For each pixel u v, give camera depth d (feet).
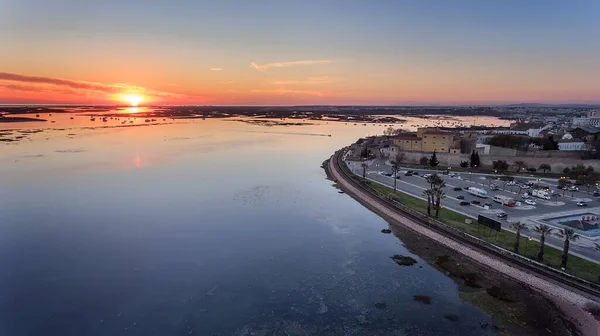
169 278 204.03
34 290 188.65
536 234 260.42
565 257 206.69
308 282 203.41
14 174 445.78
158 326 161.68
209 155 633.61
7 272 207.31
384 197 358.84
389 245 259.39
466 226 276.41
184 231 275.59
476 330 163.43
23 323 161.89
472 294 194.80
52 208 322.75
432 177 334.85
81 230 272.51
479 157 513.86
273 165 560.20
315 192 403.95
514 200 343.67
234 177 463.42
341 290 195.72
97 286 193.98
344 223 304.09
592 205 333.01
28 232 266.57
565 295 188.03
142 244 249.96
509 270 214.48
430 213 305.94
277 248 248.52
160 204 341.82
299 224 297.74
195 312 172.55
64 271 209.36
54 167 488.44
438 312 177.27
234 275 209.05
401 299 188.14
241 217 311.47
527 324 169.17
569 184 408.67
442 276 214.28
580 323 169.78
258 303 181.47
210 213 319.47
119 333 156.56
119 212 315.58
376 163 563.48
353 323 166.91
